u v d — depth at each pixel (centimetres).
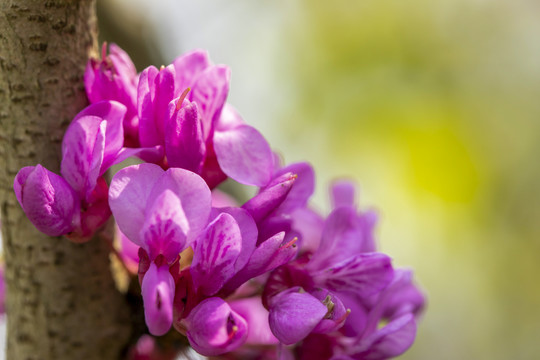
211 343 16
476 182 30
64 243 17
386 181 30
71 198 16
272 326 16
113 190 16
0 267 19
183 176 15
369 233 18
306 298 16
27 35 17
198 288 16
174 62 17
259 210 16
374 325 17
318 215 18
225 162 17
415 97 30
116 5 23
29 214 16
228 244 16
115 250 17
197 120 16
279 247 16
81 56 17
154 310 15
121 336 18
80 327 17
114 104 16
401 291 18
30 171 16
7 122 17
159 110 16
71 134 16
